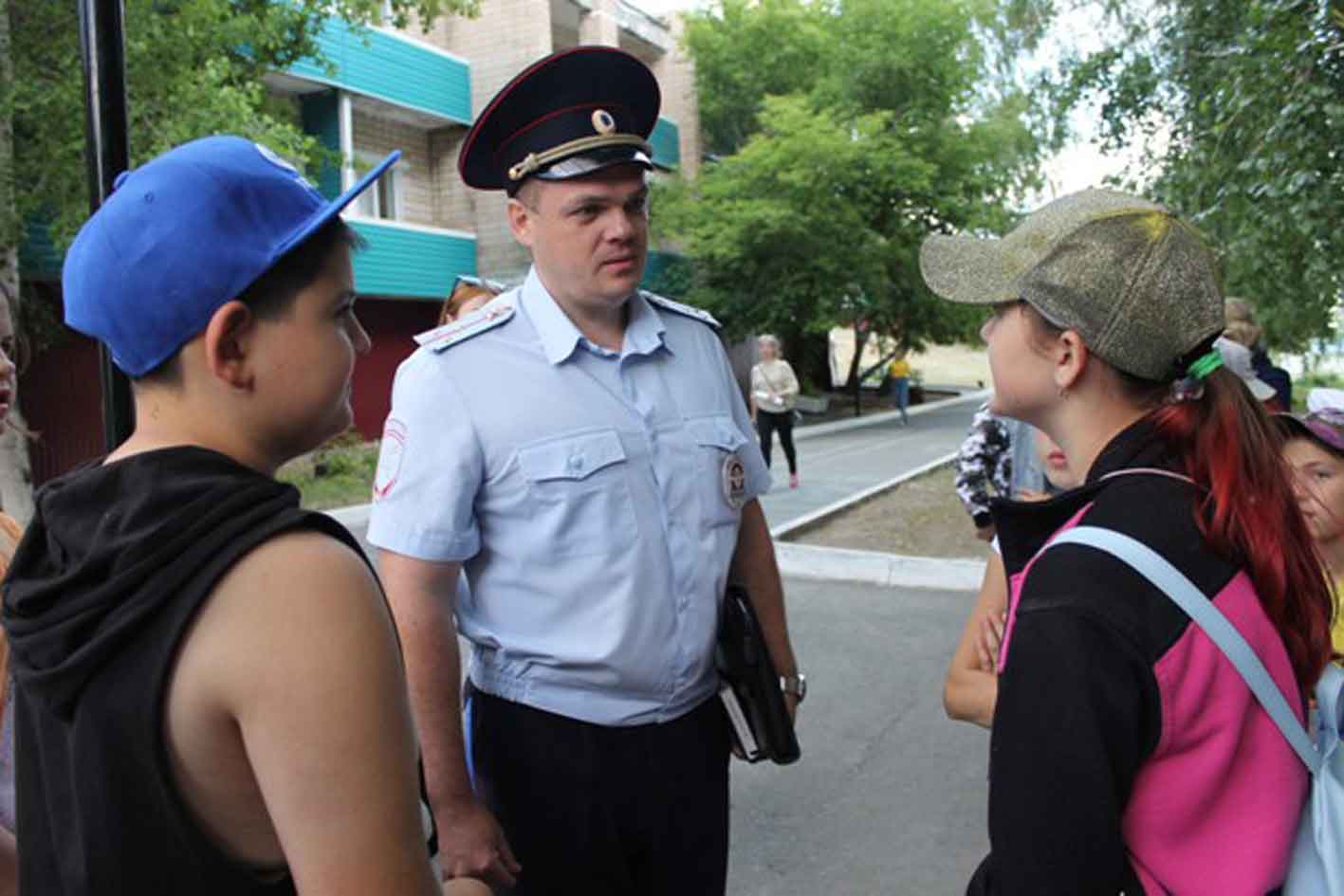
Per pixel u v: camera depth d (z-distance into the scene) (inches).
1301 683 46.9
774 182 852.6
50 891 36.5
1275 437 47.9
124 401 78.6
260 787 34.0
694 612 76.3
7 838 51.9
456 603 78.4
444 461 71.2
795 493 423.5
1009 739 43.9
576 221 72.9
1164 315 46.4
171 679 33.2
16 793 38.7
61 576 34.7
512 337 75.2
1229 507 44.7
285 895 35.8
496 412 72.4
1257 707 44.8
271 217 37.2
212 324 36.2
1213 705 43.4
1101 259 47.2
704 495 78.0
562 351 74.2
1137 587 43.7
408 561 70.7
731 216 831.1
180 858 33.8
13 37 323.0
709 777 79.1
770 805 139.2
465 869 68.8
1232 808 44.7
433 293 648.4
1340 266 223.9
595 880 75.0
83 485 36.0
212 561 33.7
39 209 341.7
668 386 78.8
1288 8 209.6
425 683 69.6
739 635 77.5
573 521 72.7
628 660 72.9
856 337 960.3
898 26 856.9
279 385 37.9
